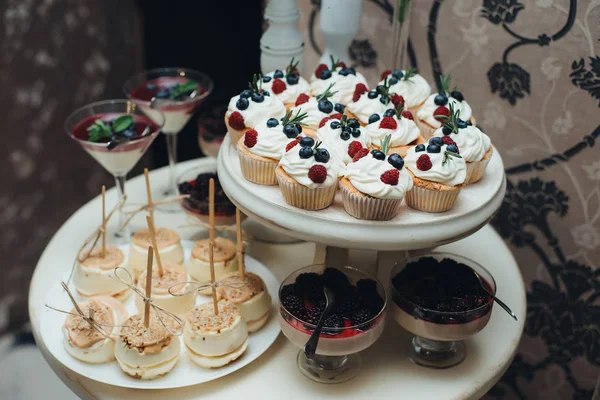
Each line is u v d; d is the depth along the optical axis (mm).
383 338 1356
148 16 2344
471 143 1255
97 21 2480
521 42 1565
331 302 1191
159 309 1233
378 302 1229
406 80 1460
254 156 1242
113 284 1396
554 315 1809
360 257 1545
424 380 1261
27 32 2379
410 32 1725
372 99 1388
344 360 1297
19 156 2551
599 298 1713
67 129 1575
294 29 1598
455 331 1202
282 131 1258
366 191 1134
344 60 1632
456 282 1243
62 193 2709
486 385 1265
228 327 1240
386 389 1239
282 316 1215
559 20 1497
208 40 2359
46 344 1290
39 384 2176
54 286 1435
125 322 1264
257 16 2268
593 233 1657
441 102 1369
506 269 1542
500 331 1374
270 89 1447
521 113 1639
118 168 1581
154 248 1340
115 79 2611
